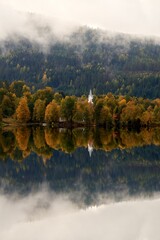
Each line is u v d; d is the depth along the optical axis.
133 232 45.75
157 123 198.50
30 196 62.88
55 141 133.62
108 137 151.50
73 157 103.31
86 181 75.44
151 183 74.19
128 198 62.38
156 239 44.25
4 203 58.50
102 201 60.59
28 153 106.38
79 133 161.50
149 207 57.22
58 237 44.72
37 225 48.47
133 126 195.25
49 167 88.38
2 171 82.44
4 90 194.25
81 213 54.09
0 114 177.25
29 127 178.25
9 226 48.19
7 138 137.12
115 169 89.00
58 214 53.56
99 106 190.25
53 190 67.50
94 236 44.84
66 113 186.12
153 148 123.31
